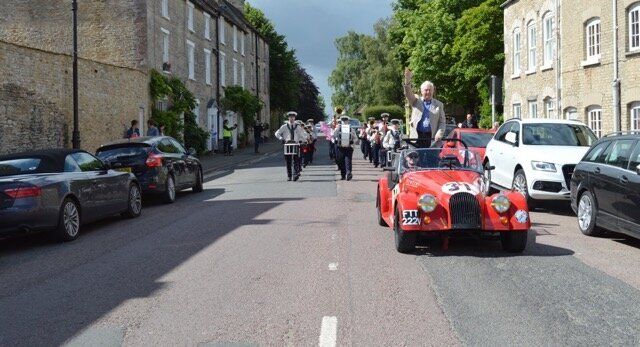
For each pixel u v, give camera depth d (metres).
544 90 25.23
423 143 10.76
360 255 8.93
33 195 10.12
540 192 13.20
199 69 39.59
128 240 10.80
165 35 33.41
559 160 13.20
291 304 6.52
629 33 19.16
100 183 12.20
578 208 11.04
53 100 20.81
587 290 6.96
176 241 10.44
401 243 8.91
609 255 8.94
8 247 10.69
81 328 5.88
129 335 5.64
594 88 21.17
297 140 20.97
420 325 5.77
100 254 9.62
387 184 10.93
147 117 29.88
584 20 21.72
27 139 19.28
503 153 15.05
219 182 21.83
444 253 9.05
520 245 8.90
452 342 5.31
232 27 48.09
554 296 6.71
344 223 11.88
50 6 30.92
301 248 9.49
